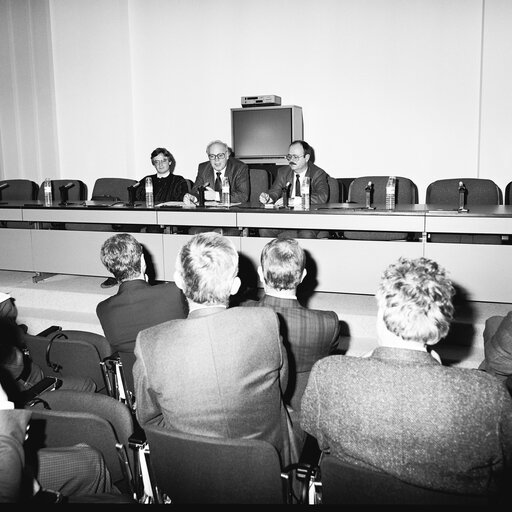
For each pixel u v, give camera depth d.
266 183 5.24
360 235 4.26
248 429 1.53
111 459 1.73
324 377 1.31
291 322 1.94
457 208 3.78
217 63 6.45
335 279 3.83
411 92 5.77
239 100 6.42
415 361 1.27
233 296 3.81
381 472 1.24
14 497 1.10
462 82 5.59
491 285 3.48
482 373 1.21
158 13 6.60
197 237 1.68
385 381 1.24
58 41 7.00
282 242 2.01
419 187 5.88
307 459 1.49
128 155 6.89
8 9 6.93
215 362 1.49
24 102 7.07
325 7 5.96
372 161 6.02
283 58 6.19
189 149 6.71
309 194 4.30
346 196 5.39
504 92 5.43
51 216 4.49
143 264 2.54
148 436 1.48
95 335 2.66
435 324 1.27
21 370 2.18
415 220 3.56
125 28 6.67
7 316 2.45
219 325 1.52
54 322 4.09
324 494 1.33
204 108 6.58
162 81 6.71
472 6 5.46
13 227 5.05
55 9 6.95
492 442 1.16
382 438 1.22
